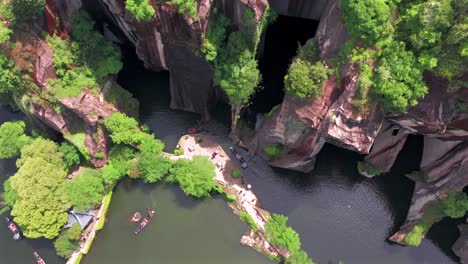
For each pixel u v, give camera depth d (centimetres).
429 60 4375
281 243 5550
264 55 6406
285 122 5406
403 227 5700
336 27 4678
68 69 5438
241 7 4744
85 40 5581
